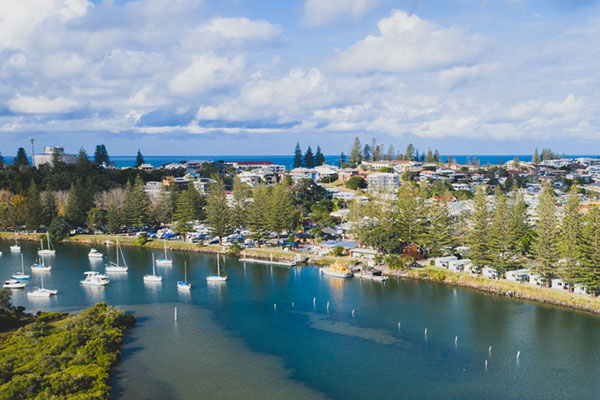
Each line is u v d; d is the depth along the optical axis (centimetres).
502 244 11781
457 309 10375
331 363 7694
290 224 18088
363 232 15775
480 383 6994
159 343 8525
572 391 6769
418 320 9706
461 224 16388
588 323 9344
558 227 11419
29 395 5850
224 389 6806
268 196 19412
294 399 6538
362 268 13888
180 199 18912
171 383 6962
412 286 12400
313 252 16288
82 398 5750
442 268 13338
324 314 10175
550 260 11025
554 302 10538
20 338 7838
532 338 8656
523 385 6938
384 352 8125
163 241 18762
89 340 7881
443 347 8319
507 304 10662
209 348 8300
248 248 17225
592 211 10481
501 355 7969
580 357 7862
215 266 15125
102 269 14788
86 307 10825
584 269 10300
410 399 6550
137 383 6944
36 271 14525
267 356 7975
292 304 10919
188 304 11000
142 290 12294
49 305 10994
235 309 10581
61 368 6931
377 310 10400
